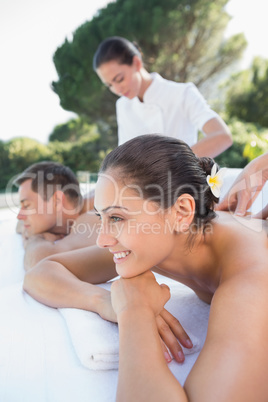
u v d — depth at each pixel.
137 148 0.70
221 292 0.63
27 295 1.00
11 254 1.52
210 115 1.71
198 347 0.74
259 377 0.53
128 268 0.72
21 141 10.03
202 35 7.82
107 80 1.78
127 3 7.62
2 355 0.73
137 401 0.53
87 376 0.67
